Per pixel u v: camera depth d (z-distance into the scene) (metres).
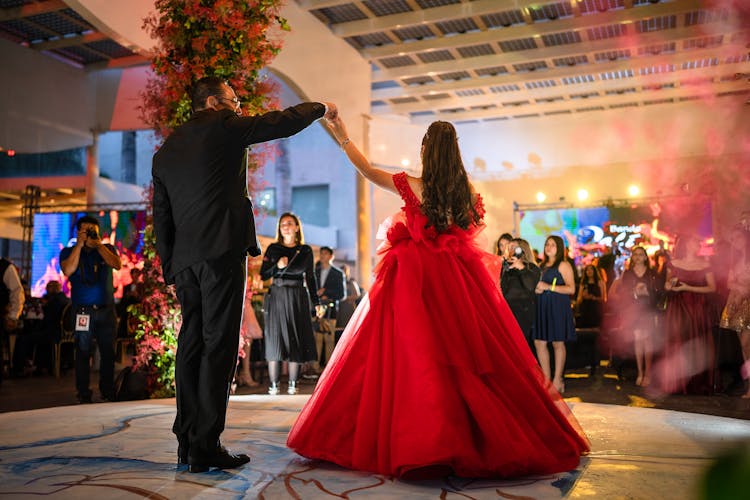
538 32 11.50
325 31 11.48
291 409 4.27
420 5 10.88
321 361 9.16
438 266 2.61
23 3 12.07
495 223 17.67
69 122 14.91
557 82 14.95
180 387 2.64
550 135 17.41
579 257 15.67
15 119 13.52
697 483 0.34
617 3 10.78
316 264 9.23
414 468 2.25
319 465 2.62
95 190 15.95
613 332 8.08
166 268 2.70
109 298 6.23
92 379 9.20
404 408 2.37
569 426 2.72
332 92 12.87
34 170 17.98
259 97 5.39
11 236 22.17
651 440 3.12
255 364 8.84
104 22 8.22
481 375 2.49
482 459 2.30
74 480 2.41
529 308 6.34
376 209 19.47
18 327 9.80
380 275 2.69
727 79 14.53
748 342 5.99
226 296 2.58
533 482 2.34
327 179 33.00
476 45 12.59
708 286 6.58
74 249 6.06
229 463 2.57
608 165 16.86
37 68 14.03
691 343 6.45
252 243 2.65
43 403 6.37
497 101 15.55
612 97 15.59
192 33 5.27
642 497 2.14
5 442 3.17
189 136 2.63
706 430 3.41
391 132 17.25
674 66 13.99
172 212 2.66
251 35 5.27
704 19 11.45
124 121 15.38
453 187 2.76
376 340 2.58
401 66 13.74
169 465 2.65
